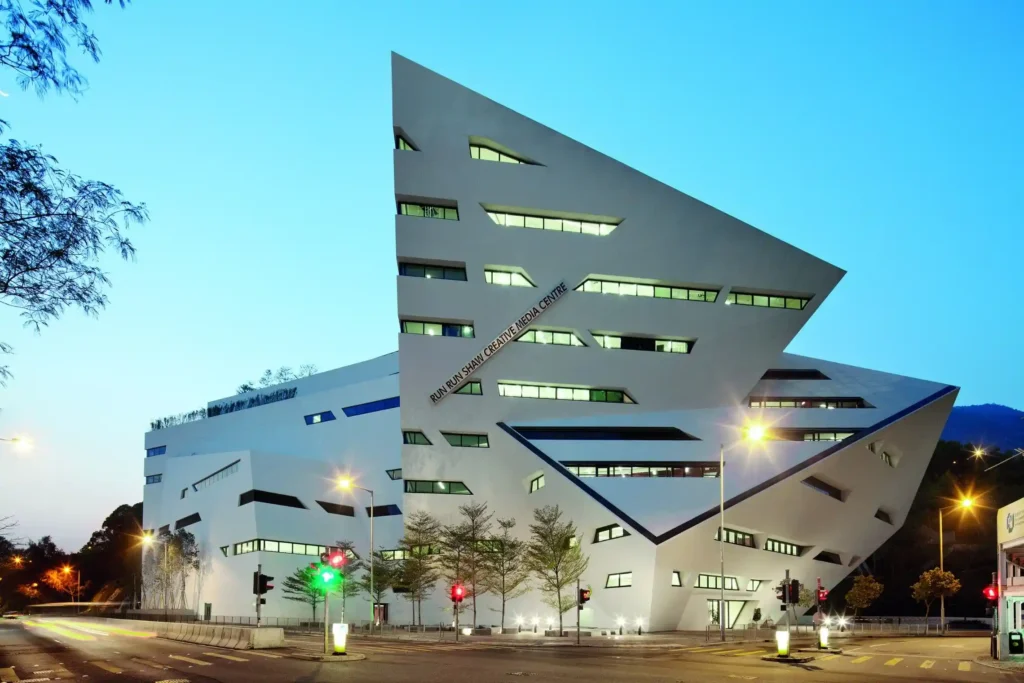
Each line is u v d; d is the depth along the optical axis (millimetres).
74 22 12781
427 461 71250
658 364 72312
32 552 175750
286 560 81938
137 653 36344
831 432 67625
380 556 78375
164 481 101188
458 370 70875
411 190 69750
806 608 71312
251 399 118812
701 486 63094
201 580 89062
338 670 26516
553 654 36906
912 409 67875
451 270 71375
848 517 67562
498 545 65438
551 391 72188
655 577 58531
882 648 42500
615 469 65750
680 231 72312
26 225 13703
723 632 47062
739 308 73250
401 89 70312
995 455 122938
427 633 60438
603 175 71938
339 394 97188
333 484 89938
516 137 71312
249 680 23234
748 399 73000
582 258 71438
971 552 97938
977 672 28609
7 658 33906
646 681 23438
